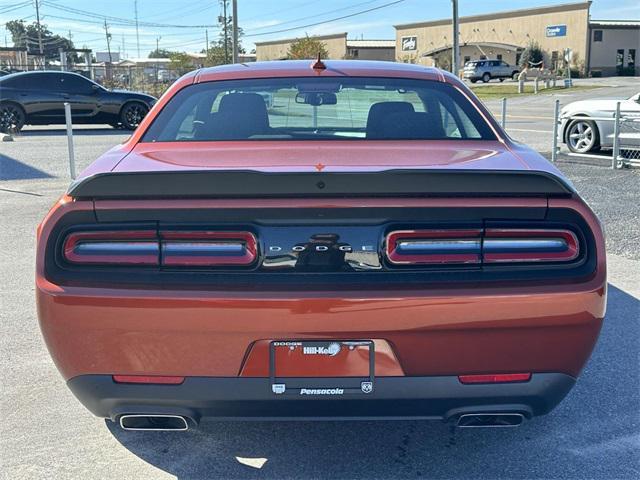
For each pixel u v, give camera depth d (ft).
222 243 7.88
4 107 58.34
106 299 7.72
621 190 30.58
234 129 11.15
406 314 7.68
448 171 7.83
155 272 7.87
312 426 10.55
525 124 66.80
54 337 7.97
